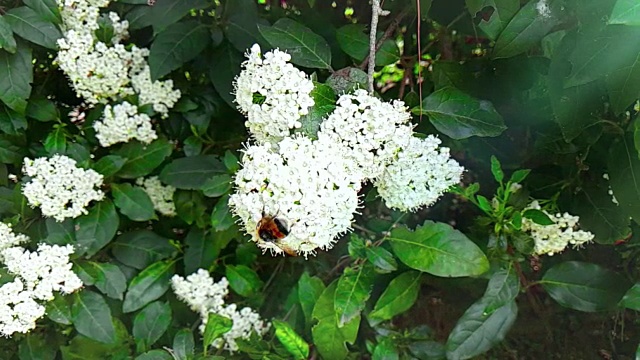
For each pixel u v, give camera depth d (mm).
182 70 383
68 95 395
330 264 386
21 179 364
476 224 324
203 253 386
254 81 224
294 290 377
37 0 318
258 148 219
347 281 299
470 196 302
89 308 341
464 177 366
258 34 341
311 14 364
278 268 405
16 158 361
